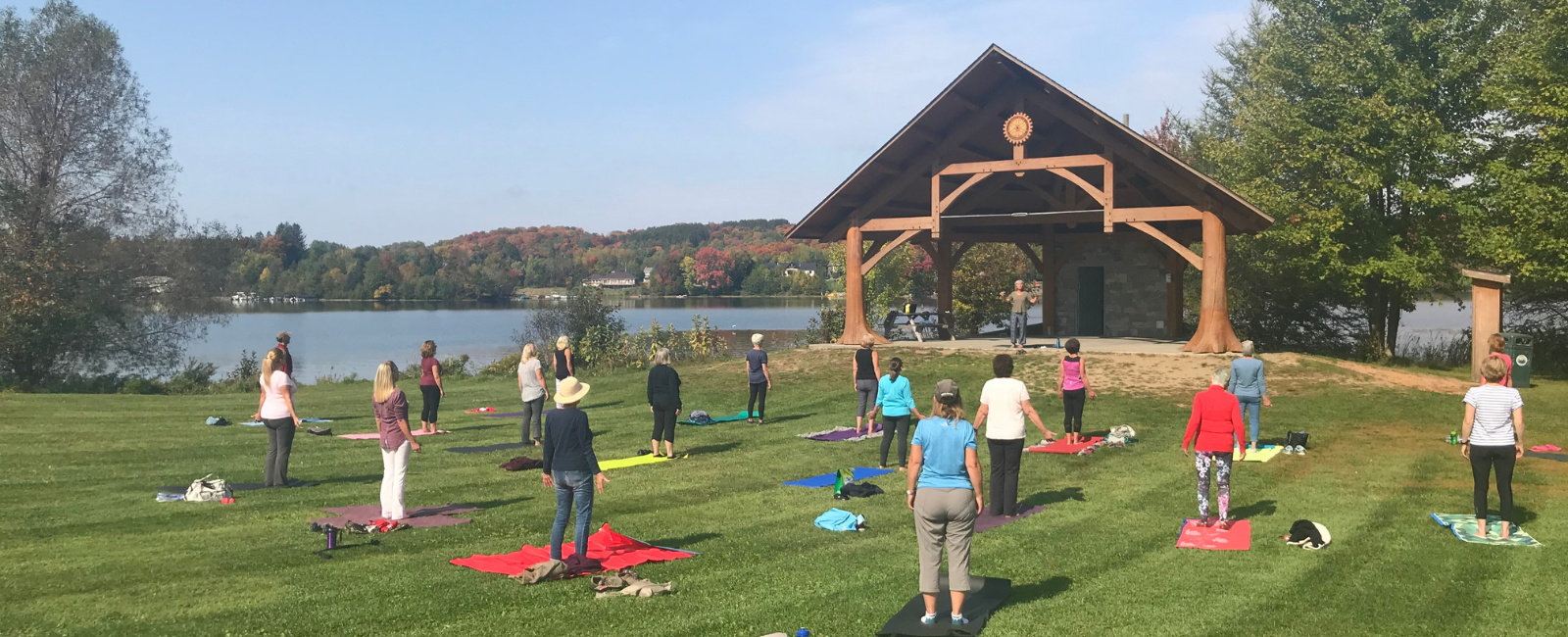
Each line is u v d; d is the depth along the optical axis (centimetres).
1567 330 2958
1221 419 954
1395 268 2789
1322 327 3634
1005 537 928
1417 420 1661
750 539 926
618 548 885
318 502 1108
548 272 18038
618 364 3319
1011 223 3058
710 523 996
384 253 17125
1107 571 805
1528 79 2473
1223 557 845
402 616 686
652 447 1524
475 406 2272
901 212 2950
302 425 1869
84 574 790
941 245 3212
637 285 17550
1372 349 3138
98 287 3441
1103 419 1725
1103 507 1062
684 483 1217
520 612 697
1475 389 923
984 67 2380
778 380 2388
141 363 3566
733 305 12494
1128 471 1270
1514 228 2419
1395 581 763
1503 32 2794
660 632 654
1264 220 2292
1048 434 1005
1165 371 2175
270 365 1223
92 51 3553
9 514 1030
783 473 1288
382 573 798
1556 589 738
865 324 2762
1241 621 670
